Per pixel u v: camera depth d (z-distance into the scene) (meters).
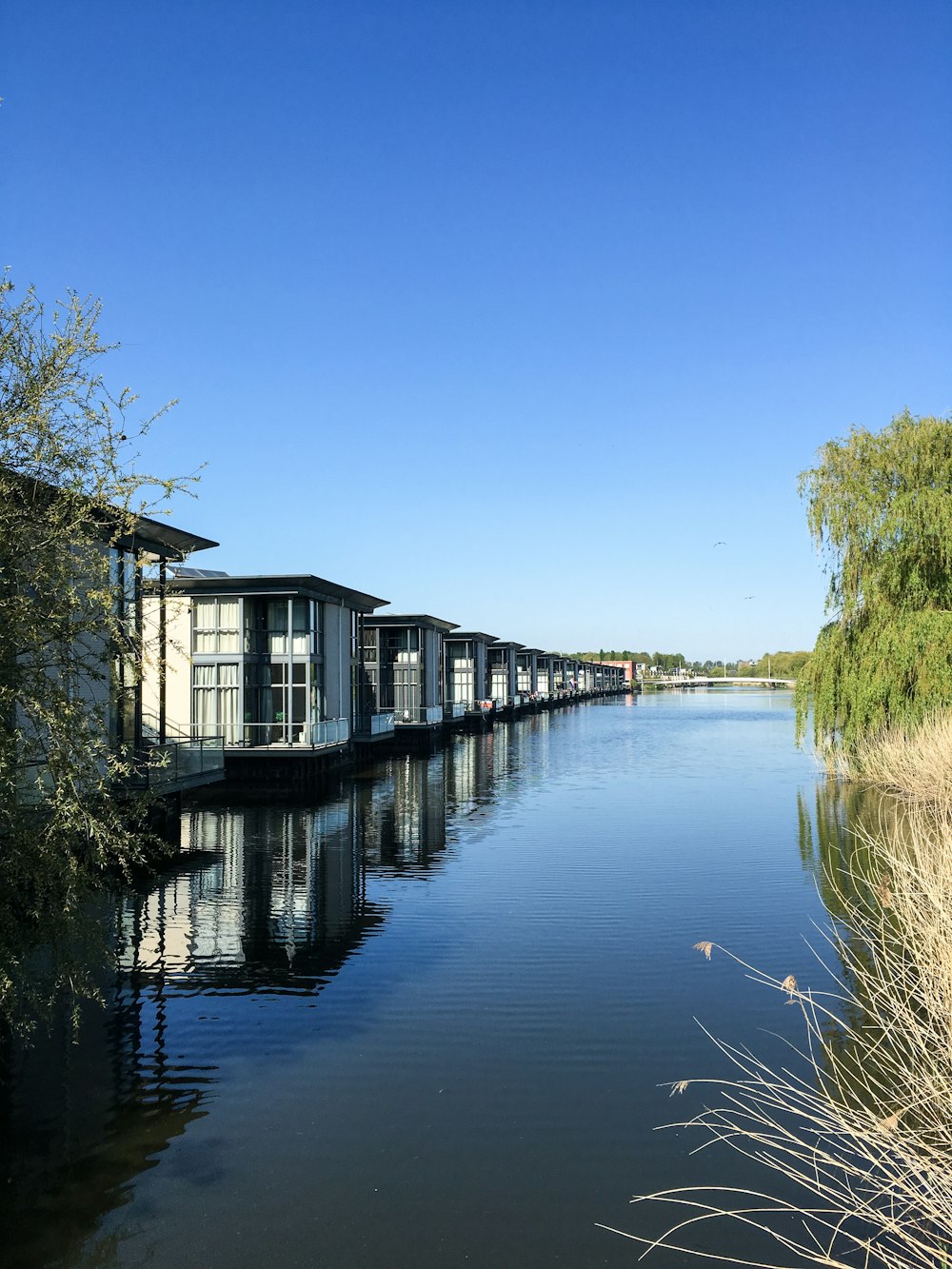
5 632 6.39
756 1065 7.39
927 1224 5.27
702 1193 5.67
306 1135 6.38
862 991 8.98
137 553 16.05
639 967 9.90
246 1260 5.04
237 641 27.45
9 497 6.59
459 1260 5.03
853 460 22.61
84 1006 8.77
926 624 20.61
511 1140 6.29
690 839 17.77
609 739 47.66
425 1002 8.89
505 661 66.56
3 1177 5.86
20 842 6.55
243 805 23.03
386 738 36.81
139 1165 5.99
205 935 11.24
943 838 7.10
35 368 6.63
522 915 12.13
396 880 14.34
